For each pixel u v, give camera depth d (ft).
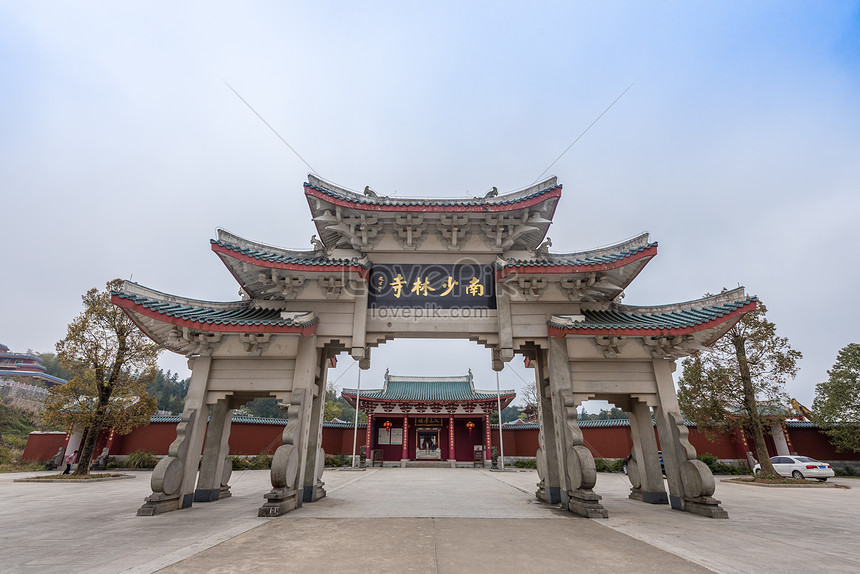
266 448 120.37
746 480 80.33
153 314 36.29
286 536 28.07
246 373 41.39
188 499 40.42
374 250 45.34
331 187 44.24
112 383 86.38
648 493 46.32
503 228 45.27
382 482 75.25
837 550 25.59
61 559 22.67
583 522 33.86
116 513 39.14
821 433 104.58
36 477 81.25
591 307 45.47
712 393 82.89
